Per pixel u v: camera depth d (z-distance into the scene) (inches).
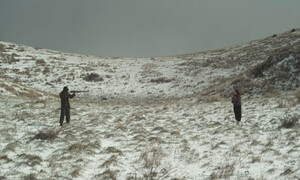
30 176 262.1
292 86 1010.1
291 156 324.2
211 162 317.7
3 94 1013.2
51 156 335.6
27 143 394.0
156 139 415.5
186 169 298.4
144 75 2180.1
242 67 1984.5
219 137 438.9
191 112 733.3
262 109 684.7
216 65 2181.3
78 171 281.0
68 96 550.0
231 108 764.6
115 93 1813.5
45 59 2379.4
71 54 2849.4
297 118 508.1
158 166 307.1
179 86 1882.4
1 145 373.4
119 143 411.2
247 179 261.1
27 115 626.8
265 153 341.1
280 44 2277.3
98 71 2223.2
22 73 2006.6
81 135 452.8
